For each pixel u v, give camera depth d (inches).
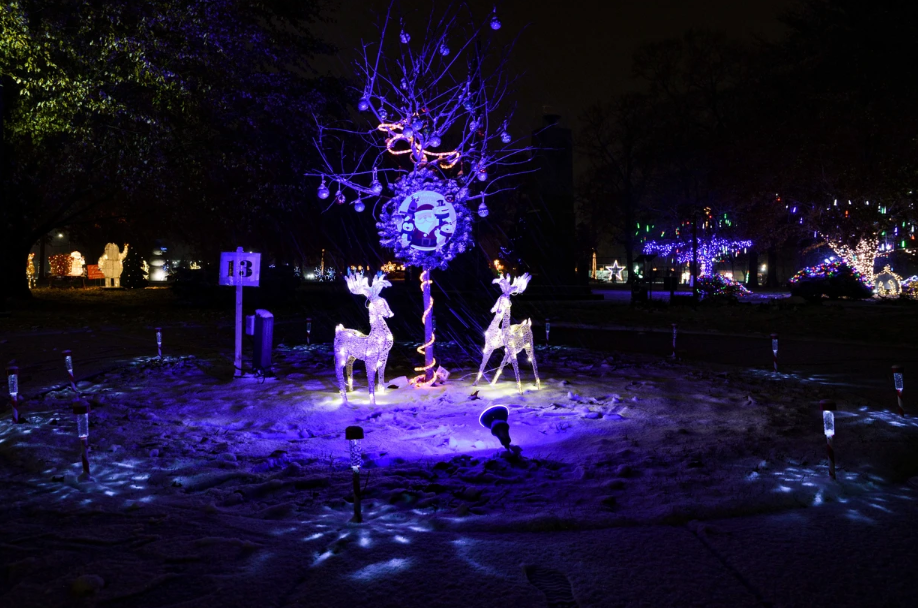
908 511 183.8
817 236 1713.8
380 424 310.0
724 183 1765.5
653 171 2289.6
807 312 1022.4
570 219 1518.2
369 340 351.9
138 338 669.3
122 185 947.3
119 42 757.3
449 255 411.8
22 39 738.8
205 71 857.5
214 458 243.8
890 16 1412.4
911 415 306.8
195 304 1131.3
